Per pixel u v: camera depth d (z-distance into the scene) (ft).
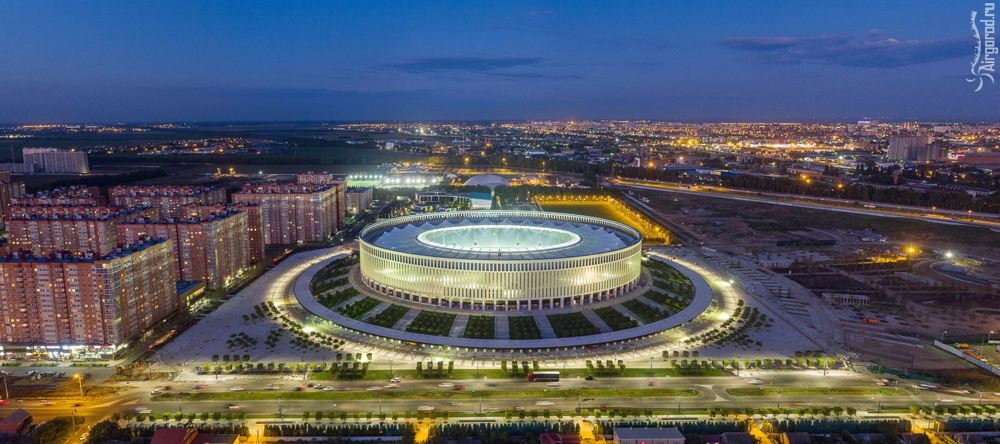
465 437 615.98
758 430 639.76
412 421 653.30
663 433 607.37
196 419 647.97
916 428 647.56
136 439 602.44
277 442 608.19
